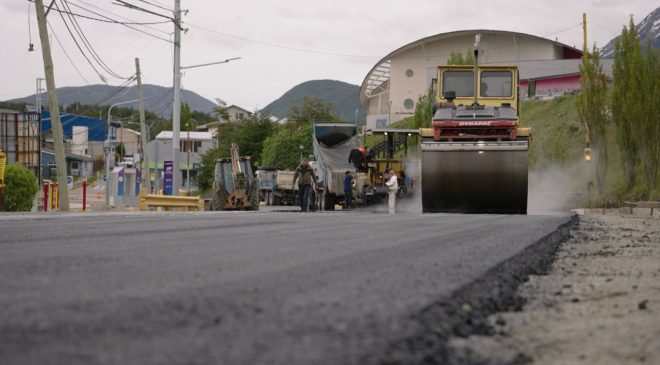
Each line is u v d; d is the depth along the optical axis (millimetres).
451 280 5281
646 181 37438
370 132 34062
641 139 37594
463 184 22094
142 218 16453
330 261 6559
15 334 3211
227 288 4730
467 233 10844
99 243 8656
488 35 104250
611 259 8227
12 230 11430
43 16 28109
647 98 37531
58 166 28203
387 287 4855
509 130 22078
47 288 4703
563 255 8320
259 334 3291
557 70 93438
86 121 124438
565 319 4371
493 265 6367
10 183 36031
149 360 2762
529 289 5504
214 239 9367
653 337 3838
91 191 92750
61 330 3309
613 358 3408
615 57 39281
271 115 112375
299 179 27922
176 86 40344
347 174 33531
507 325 4055
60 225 13047
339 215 18688
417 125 52031
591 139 40844
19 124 47312
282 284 4949
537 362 3320
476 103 23797
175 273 5574
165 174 52250
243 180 35375
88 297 4301
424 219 15797
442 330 3582
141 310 3846
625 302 5055
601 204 37594
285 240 9219
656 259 8328
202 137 117938
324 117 104375
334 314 3812
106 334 3236
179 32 40469
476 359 3182
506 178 21875
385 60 107750
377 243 8773
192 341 3121
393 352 3000
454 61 51594
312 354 2910
